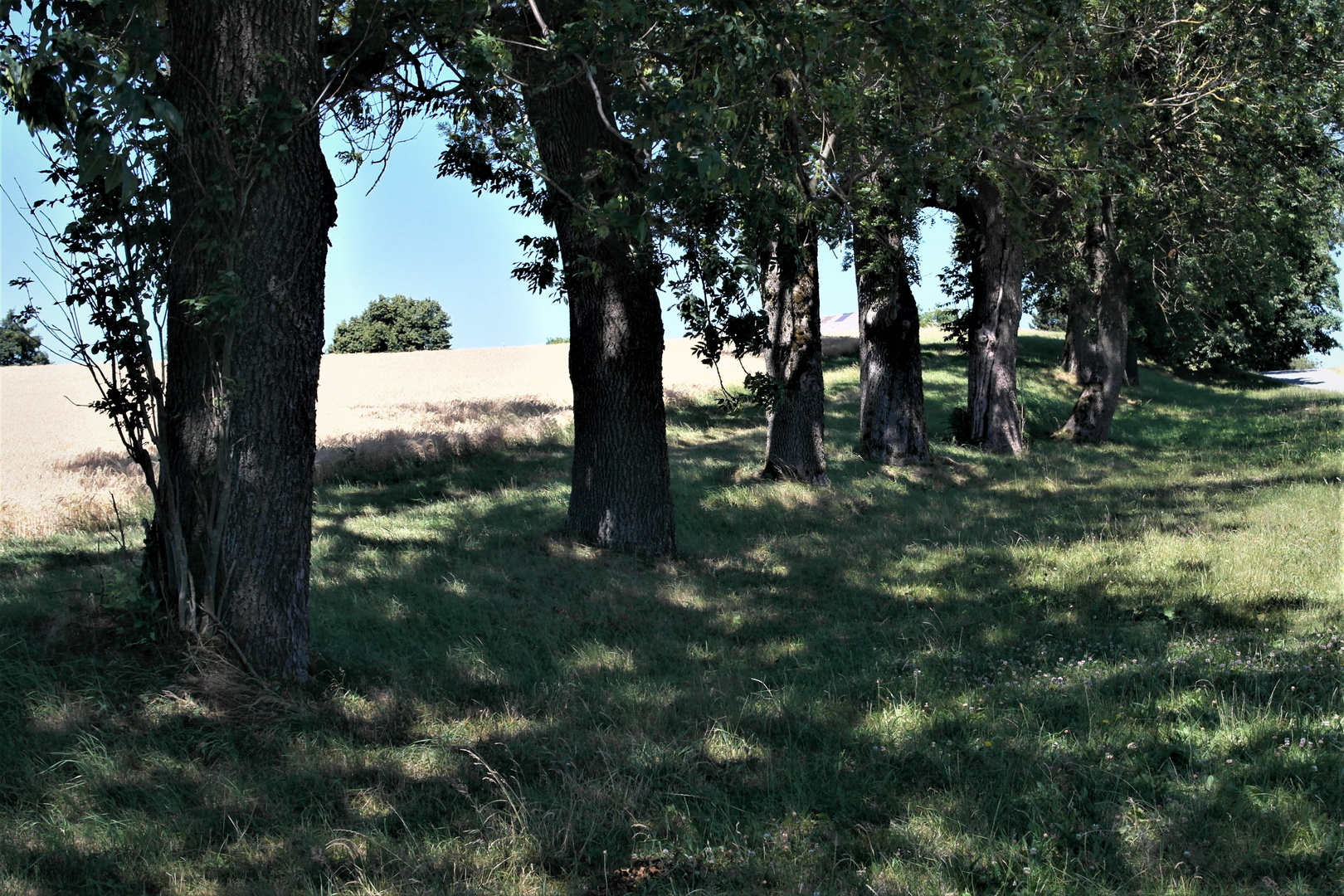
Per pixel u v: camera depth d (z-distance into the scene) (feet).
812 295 53.57
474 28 24.99
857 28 29.99
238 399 20.76
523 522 42.98
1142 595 31.60
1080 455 77.41
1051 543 41.27
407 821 15.67
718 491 50.62
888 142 38.81
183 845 14.58
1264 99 57.93
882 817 16.11
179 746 17.66
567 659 25.46
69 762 16.52
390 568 34.01
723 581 35.76
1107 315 86.53
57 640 20.83
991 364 79.25
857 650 27.14
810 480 53.98
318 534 40.96
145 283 20.30
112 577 27.48
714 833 15.43
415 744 18.86
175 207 20.59
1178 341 139.23
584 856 14.71
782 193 31.45
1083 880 13.53
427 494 57.00
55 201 20.27
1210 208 70.23
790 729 20.06
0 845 13.88
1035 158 47.67
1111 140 56.44
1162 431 97.76
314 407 22.21
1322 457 63.46
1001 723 19.70
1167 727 18.72
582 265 35.88
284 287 21.11
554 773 17.71
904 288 66.54
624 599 32.14
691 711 21.45
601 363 38.45
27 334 20.30
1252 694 20.53
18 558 37.68
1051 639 27.45
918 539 42.93
